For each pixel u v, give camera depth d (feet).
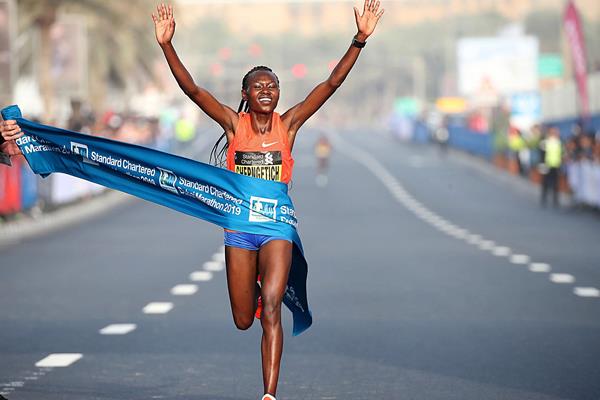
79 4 439.22
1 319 128.67
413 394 88.53
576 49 424.05
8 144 80.28
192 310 134.72
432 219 286.46
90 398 87.40
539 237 233.55
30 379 94.79
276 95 78.64
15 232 253.85
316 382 93.50
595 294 145.69
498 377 94.68
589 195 311.06
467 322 123.54
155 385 92.43
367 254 199.21
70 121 414.62
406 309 133.39
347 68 78.33
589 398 86.89
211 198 79.10
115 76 596.29
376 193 391.86
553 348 107.76
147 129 547.90
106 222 286.46
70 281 164.45
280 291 76.95
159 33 76.38
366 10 77.77
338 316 128.57
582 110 424.87
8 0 322.75
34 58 538.88
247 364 101.19
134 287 157.07
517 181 441.27
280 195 78.54
